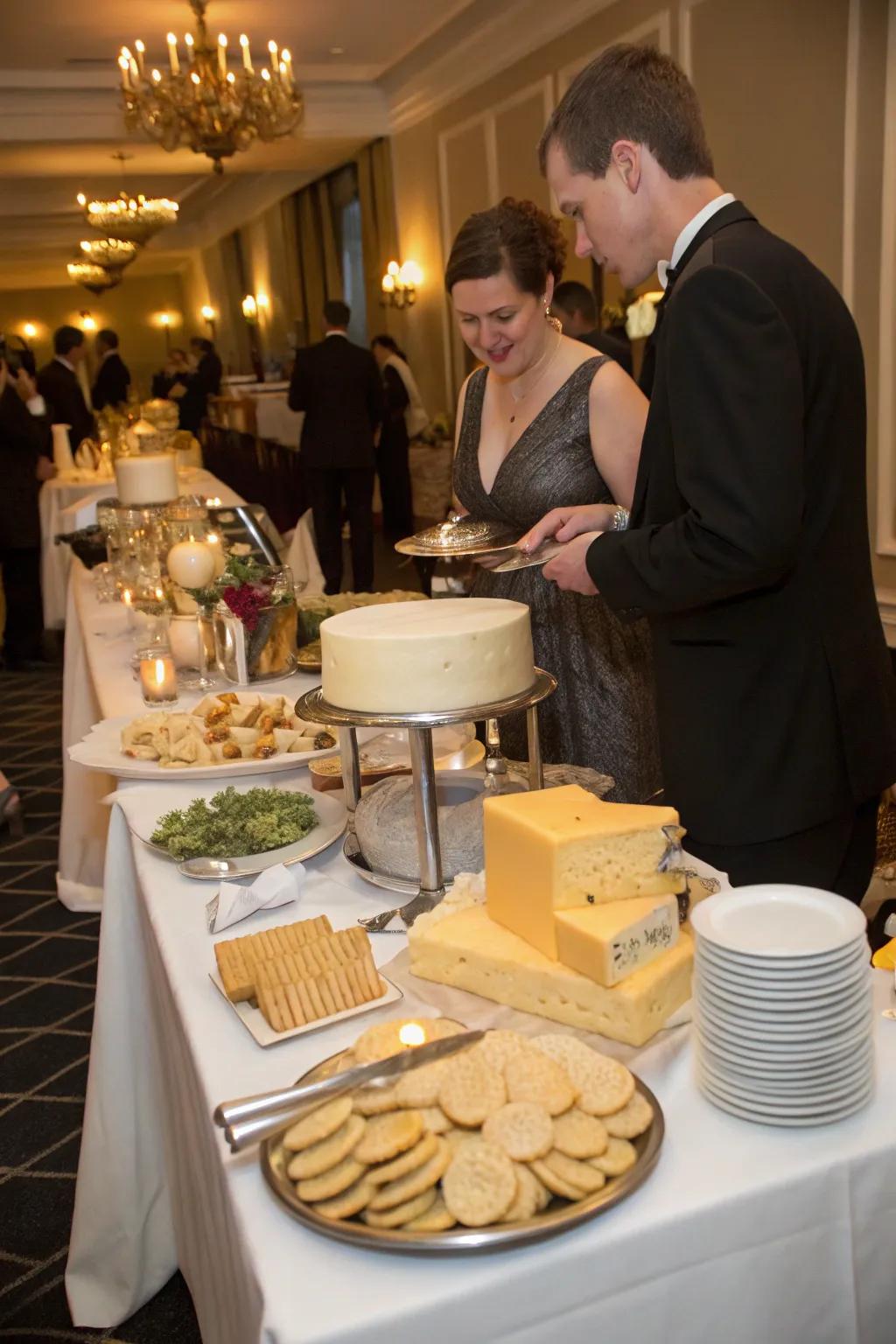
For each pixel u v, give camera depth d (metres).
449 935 1.11
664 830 1.05
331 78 8.92
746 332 1.16
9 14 6.69
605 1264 0.80
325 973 1.12
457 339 8.96
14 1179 2.11
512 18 6.98
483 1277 0.78
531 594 1.93
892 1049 1.00
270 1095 0.90
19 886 3.46
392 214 9.74
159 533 3.11
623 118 1.29
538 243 1.85
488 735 1.35
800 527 1.18
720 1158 0.88
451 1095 0.86
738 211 1.29
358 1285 0.78
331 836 1.51
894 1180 0.89
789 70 4.78
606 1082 0.89
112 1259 1.70
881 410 4.58
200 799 1.59
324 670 1.29
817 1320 0.89
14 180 12.52
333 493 7.16
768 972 0.87
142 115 6.03
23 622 6.19
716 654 1.33
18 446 5.99
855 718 1.34
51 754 4.70
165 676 2.20
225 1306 1.08
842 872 1.49
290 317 14.10
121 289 22.22
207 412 12.97
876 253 4.48
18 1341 1.69
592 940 0.99
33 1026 2.66
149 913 1.39
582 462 1.95
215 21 7.17
